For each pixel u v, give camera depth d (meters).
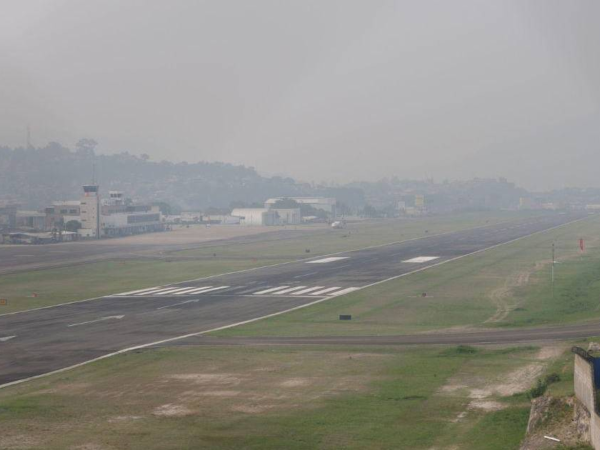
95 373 56.28
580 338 62.56
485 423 41.38
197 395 49.25
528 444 36.38
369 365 56.56
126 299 98.31
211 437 40.53
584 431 35.66
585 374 36.66
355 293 99.94
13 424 43.31
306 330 73.12
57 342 68.81
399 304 89.75
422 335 68.75
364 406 45.69
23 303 95.75
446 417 42.91
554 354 56.84
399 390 49.00
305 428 41.75
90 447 39.12
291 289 105.50
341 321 78.44
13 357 62.56
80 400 48.56
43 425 43.06
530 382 49.09
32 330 75.50
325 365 56.97
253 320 79.81
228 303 92.81
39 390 51.50
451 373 52.97
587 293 95.31
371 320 78.75
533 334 66.38
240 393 49.50
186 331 73.56
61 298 100.00
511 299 92.25
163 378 54.09
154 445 39.34
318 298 95.81
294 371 55.31
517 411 42.97
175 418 44.16
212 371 55.84
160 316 83.44
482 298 93.56
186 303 93.44
